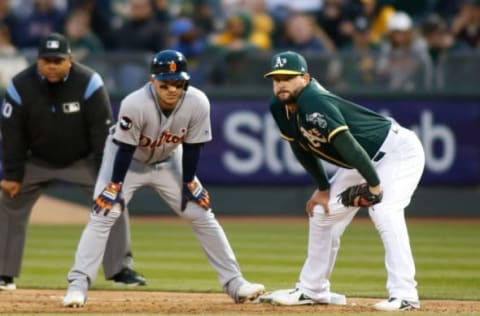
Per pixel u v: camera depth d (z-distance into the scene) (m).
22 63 60.00
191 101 28.50
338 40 69.06
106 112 34.28
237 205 61.12
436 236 52.53
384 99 60.47
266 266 41.09
